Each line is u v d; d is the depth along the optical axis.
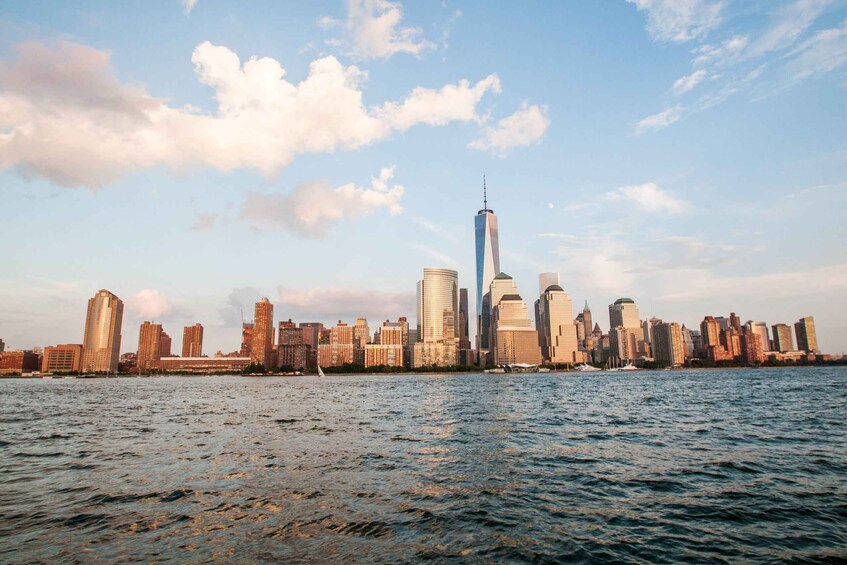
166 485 27.95
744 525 21.17
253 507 23.56
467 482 28.62
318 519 21.80
